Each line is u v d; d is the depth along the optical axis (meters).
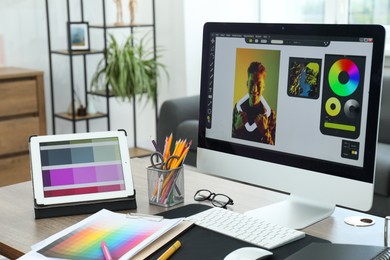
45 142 1.77
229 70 1.76
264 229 1.50
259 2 5.25
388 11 4.38
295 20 5.02
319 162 1.58
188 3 4.96
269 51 1.66
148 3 5.23
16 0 4.52
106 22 5.04
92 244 1.42
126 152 1.80
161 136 4.29
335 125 1.54
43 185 1.70
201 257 1.36
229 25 1.75
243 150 1.75
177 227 1.52
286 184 1.66
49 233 1.55
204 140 1.86
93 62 5.02
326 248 1.32
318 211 1.67
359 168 1.50
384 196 3.07
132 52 4.64
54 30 4.73
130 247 1.39
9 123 4.14
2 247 1.50
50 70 4.65
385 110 3.69
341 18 4.60
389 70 4.13
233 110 1.77
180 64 5.10
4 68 4.41
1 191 1.93
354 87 1.50
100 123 5.12
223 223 1.55
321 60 1.55
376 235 1.51
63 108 4.90
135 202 1.73
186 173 2.11
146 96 5.31
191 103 4.29
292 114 1.62
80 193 1.71
